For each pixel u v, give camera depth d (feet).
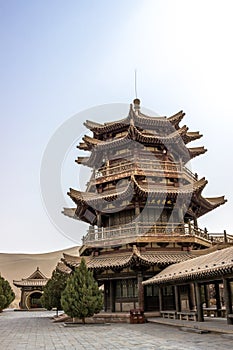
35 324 115.14
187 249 123.13
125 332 81.92
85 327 97.04
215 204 143.74
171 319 102.53
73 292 102.58
